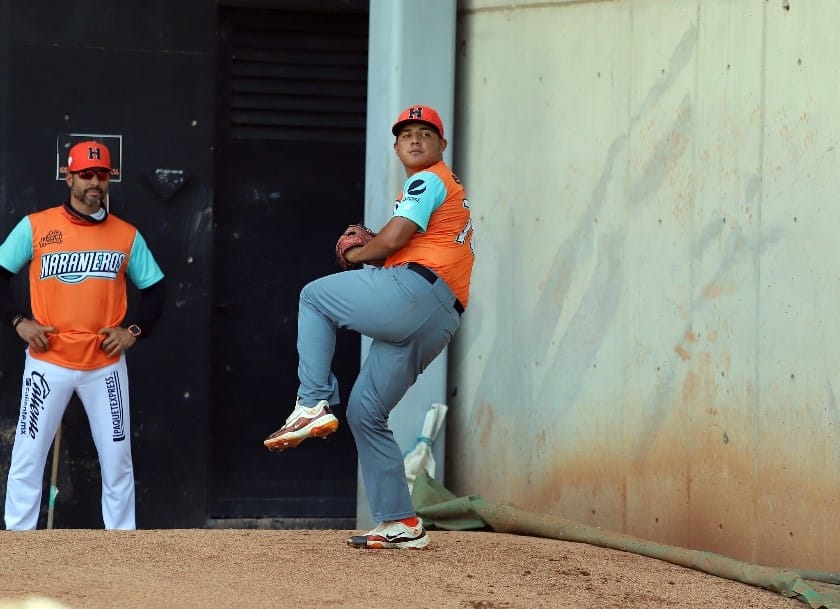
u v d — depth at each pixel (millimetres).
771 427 21219
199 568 17797
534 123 26734
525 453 26750
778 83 21234
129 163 29422
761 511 21406
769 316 21328
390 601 16328
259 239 30250
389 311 18109
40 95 29125
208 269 29672
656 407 23750
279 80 30172
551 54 26359
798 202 20781
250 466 30203
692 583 18953
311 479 30453
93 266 25297
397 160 27484
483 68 27984
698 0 22953
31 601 15422
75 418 29031
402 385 18688
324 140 30406
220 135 30031
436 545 20250
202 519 29625
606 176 25000
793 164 20922
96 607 15297
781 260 21109
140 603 15570
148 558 18391
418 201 18094
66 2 29203
